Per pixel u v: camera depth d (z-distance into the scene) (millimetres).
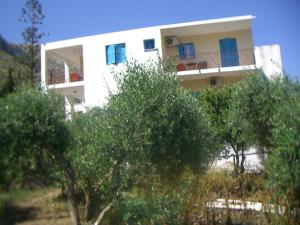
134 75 9219
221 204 11438
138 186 9289
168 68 9625
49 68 30625
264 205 10320
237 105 13164
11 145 7375
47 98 8328
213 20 27578
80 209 11398
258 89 12781
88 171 9617
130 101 8781
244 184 11727
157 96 8812
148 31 28016
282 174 8875
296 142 8758
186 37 29422
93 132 9578
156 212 9945
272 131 9789
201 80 28000
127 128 8594
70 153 9492
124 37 28234
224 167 13891
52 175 9016
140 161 8617
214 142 11219
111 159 8711
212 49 29031
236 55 28516
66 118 9203
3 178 7473
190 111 9430
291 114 9195
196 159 9383
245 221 11031
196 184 11039
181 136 8969
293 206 9156
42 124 7898
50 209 13766
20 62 39000
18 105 7699
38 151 8094
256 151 16547
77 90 29188
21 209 13383
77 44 29109
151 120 8656
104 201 10047
